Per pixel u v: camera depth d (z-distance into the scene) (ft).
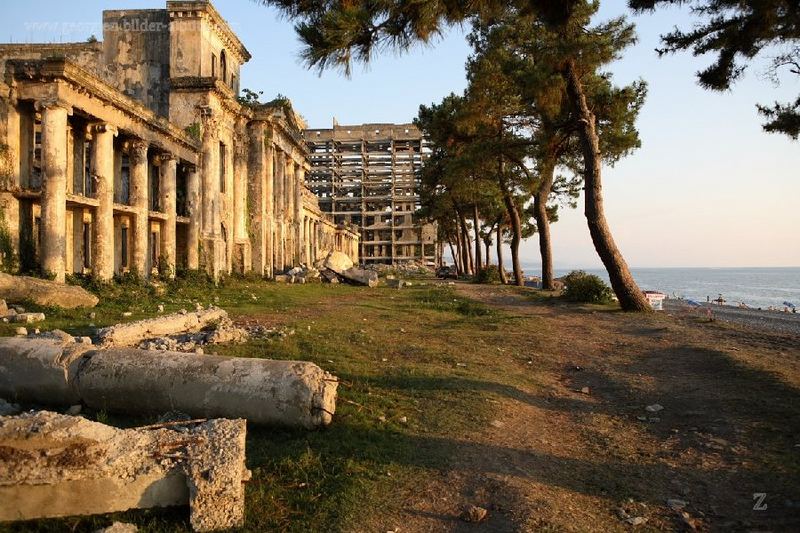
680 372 37.52
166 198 93.71
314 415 24.11
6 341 27.12
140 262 84.12
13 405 25.21
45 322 46.44
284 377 24.50
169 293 79.66
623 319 63.26
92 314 53.06
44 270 64.39
